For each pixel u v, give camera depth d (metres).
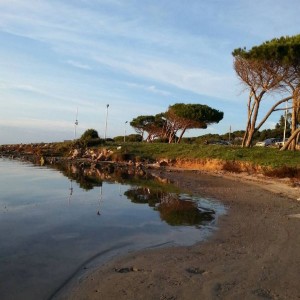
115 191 21.34
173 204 16.91
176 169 37.84
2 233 10.44
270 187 22.62
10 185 22.42
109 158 50.03
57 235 10.48
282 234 10.89
